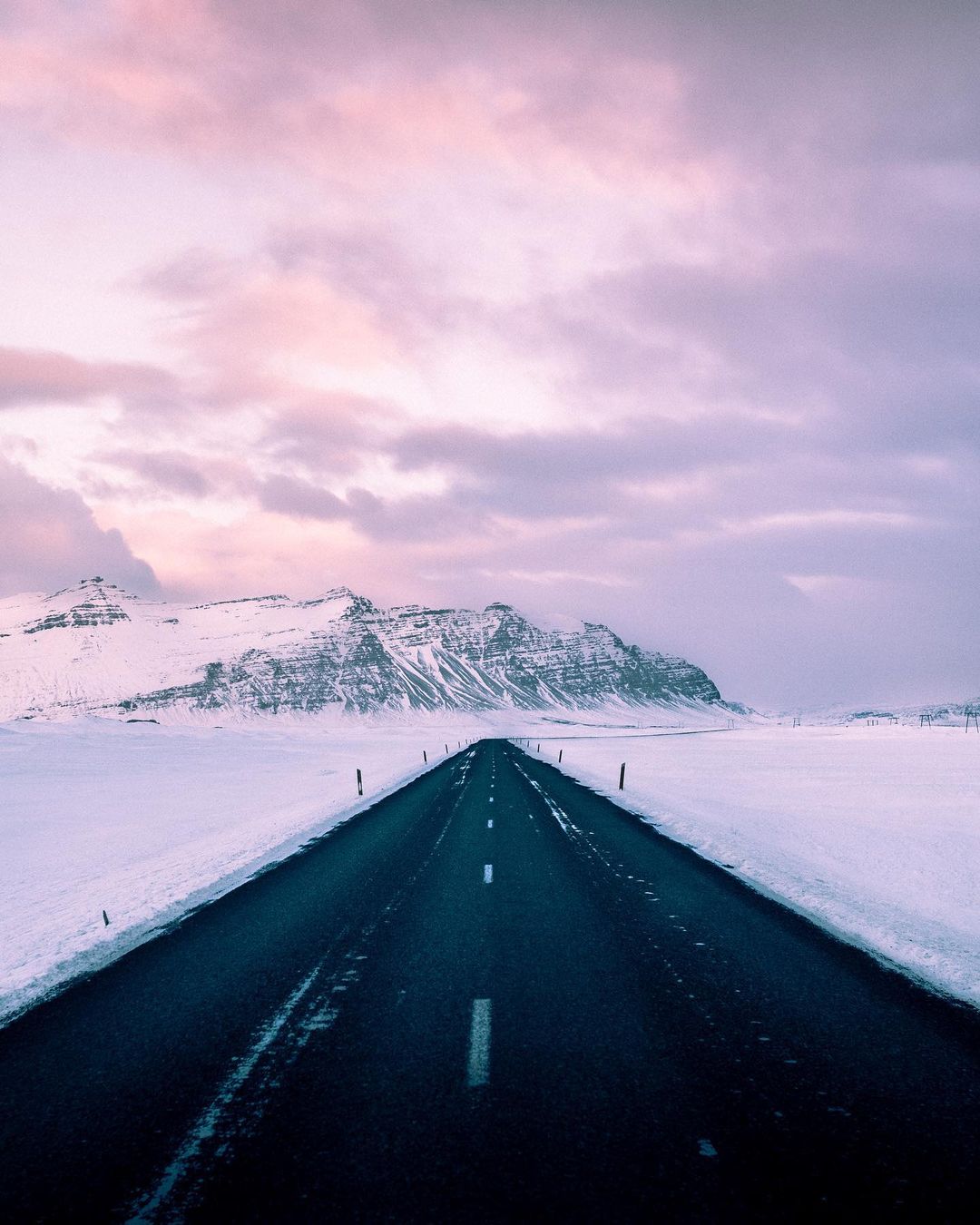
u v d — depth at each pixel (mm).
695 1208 3721
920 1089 5055
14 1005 6918
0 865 14508
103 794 29938
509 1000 6863
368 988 7262
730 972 7660
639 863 14109
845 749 66000
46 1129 4637
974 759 48000
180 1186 3984
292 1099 4961
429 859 14734
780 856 14562
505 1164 4125
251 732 129250
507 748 87625
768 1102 4844
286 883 12641
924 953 8227
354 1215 3691
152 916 10273
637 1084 5113
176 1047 5898
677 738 125312
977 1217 3680
